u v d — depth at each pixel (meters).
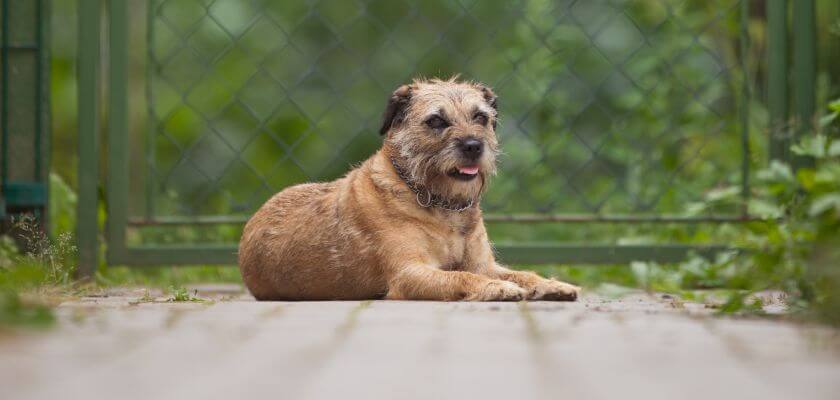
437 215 6.74
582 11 11.19
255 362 3.31
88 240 8.51
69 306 5.32
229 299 6.81
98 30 8.56
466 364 3.28
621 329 4.24
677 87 11.16
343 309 5.23
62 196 9.44
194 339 3.88
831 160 6.16
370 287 6.82
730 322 4.54
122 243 8.53
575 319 4.65
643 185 10.75
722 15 10.34
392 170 6.84
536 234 10.61
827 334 3.98
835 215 4.74
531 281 6.57
